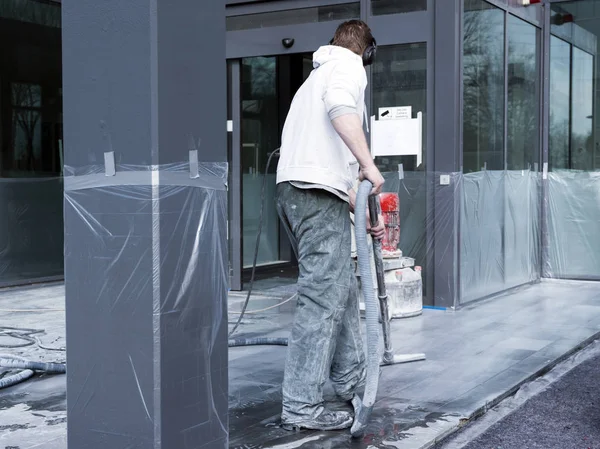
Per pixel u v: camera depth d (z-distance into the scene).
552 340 5.20
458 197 6.42
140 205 2.26
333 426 3.26
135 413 2.29
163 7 2.24
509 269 7.67
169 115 2.27
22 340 5.25
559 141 8.40
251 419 3.43
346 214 3.27
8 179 8.09
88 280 2.36
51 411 3.58
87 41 2.33
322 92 3.18
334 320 3.29
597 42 8.12
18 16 8.16
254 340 5.06
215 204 2.45
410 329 5.62
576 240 8.40
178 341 2.32
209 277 2.43
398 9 6.52
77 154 2.37
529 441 3.21
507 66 7.42
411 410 3.56
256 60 8.81
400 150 6.55
